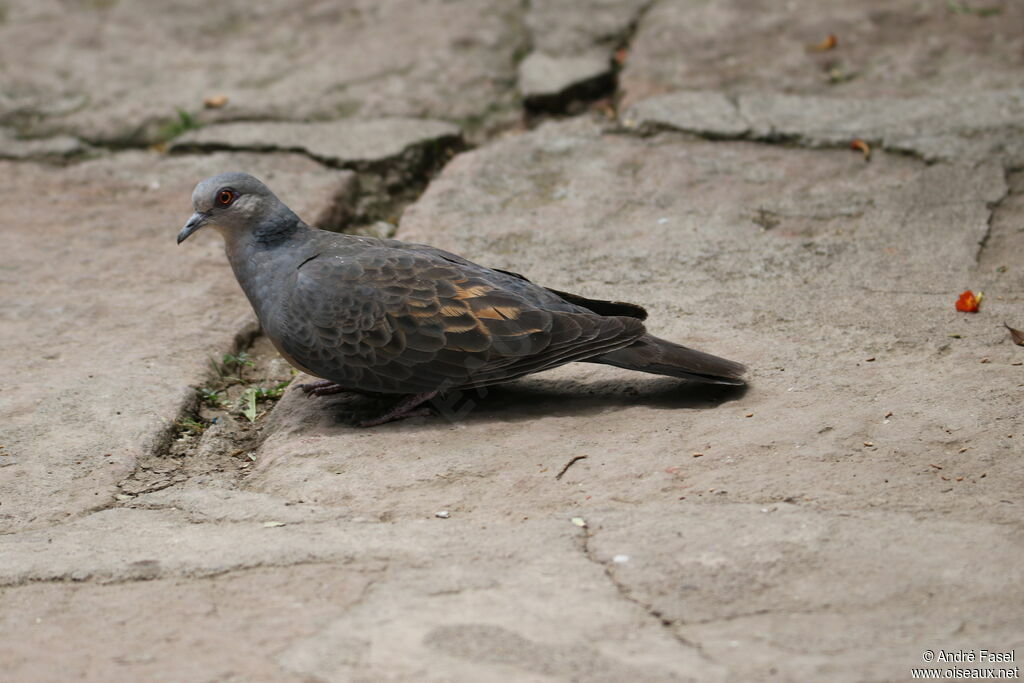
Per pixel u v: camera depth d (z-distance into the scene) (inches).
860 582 282.2
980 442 348.2
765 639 261.1
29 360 443.8
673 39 729.0
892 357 408.2
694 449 353.1
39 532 333.1
